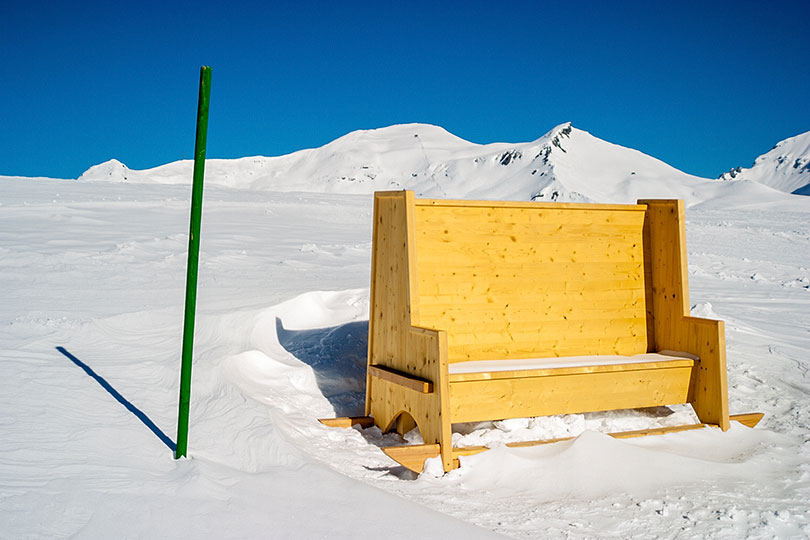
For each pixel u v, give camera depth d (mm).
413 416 5242
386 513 3709
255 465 4246
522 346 6062
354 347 7379
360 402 6375
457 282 5863
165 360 5996
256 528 3367
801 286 15703
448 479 4695
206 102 4051
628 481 4656
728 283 15734
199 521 3344
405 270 5438
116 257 11414
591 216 6441
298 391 6289
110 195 26344
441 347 4848
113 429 4320
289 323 7797
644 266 6660
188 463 3945
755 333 9445
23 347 5820
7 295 8070
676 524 3998
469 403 5156
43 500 3281
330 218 24891
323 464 4562
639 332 6574
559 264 6273
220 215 22500
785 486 4652
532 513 4109
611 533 3863
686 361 5961
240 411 4930
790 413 6391
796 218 35688
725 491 4527
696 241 23516
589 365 5621
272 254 13898
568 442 5207
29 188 26859
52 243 12844
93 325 6688
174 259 11656
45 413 4395
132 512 3316
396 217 5648
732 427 5852
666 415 6395
